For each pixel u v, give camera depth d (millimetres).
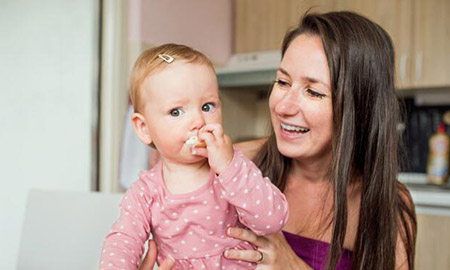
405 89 2447
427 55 2299
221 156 704
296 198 1172
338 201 976
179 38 2594
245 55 2828
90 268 1197
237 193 701
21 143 2570
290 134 1016
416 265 2064
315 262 1093
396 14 2379
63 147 2439
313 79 953
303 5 2684
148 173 829
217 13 2896
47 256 1243
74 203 1257
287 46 1052
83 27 2340
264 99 3043
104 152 2318
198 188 774
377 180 1024
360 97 973
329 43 952
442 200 1989
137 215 792
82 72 2354
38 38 2479
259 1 2881
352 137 975
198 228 773
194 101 754
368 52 972
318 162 1095
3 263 2607
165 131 755
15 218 2596
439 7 2254
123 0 2289
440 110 2543
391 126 1027
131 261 734
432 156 2449
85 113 2352
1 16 2559
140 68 792
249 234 825
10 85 2576
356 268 1029
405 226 1102
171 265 787
